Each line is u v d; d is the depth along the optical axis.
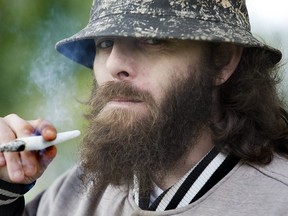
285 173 3.38
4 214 3.62
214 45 3.53
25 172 3.33
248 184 3.34
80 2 6.93
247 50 3.68
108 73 3.43
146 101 3.36
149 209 3.48
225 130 3.49
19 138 3.19
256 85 3.67
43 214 4.17
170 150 3.44
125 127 3.34
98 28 3.33
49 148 3.28
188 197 3.41
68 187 4.14
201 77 3.47
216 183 3.40
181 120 3.43
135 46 3.36
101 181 3.63
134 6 3.32
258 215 3.23
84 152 3.52
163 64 3.37
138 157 3.38
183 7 3.30
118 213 3.65
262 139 3.55
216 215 3.27
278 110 3.81
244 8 3.54
